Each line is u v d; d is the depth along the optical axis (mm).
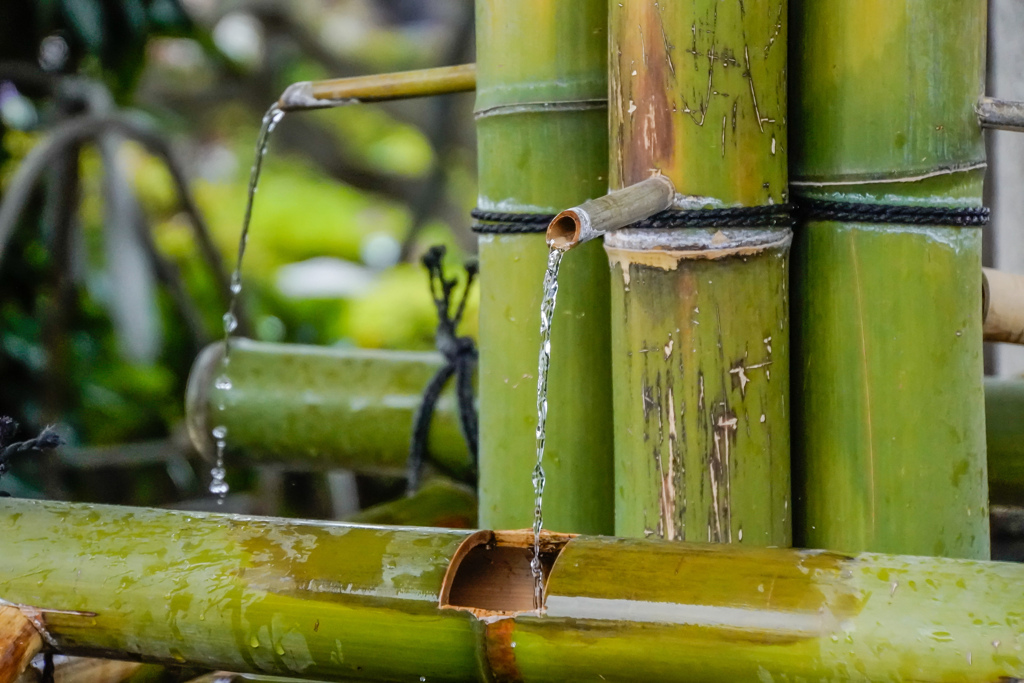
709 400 2303
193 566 2250
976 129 2311
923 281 2309
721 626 2176
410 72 2459
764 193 2293
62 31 3857
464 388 2592
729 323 2297
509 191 2395
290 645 2232
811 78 2320
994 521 2723
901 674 2152
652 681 2189
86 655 2275
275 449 2703
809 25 2318
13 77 3730
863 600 2168
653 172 2287
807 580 2182
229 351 2721
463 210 7918
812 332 2344
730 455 2307
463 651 2211
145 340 3936
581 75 2371
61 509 2301
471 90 2459
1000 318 2447
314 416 2678
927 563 2184
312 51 7965
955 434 2324
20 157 4098
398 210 8266
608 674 2193
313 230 7430
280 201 7660
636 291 2307
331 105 2477
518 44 2377
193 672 2402
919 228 2307
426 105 7836
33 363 3863
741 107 2281
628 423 2326
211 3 7504
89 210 4898
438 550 2234
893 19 2293
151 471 4504
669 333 2301
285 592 2232
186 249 5672
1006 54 2686
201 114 7664
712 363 2299
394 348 5684
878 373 2320
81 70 4113
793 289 2352
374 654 2225
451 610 2209
